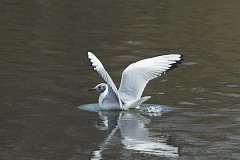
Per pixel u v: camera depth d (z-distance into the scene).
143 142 12.19
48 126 13.04
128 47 21.22
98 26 24.44
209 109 14.52
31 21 24.66
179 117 13.91
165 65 14.26
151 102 15.09
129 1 30.03
